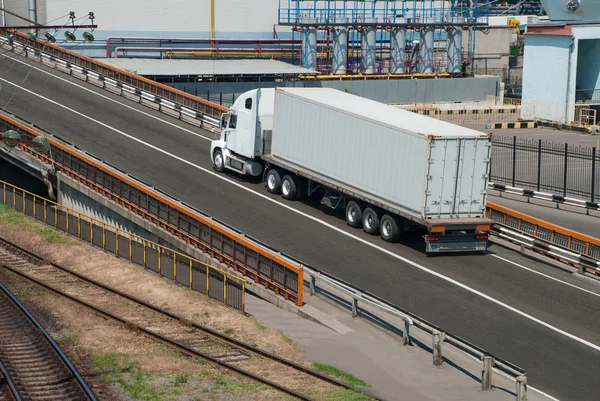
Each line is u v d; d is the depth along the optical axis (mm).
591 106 84938
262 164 45156
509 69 104812
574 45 79500
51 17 84875
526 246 36344
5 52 74500
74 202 44094
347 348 26469
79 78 69062
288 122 41656
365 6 98062
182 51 89875
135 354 25844
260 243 33656
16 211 45469
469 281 32375
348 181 38094
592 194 45625
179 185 44312
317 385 23172
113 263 37250
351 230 38188
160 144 52531
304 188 42250
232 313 30203
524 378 21641
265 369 24688
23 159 46688
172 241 37219
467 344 24766
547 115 81438
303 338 27578
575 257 34062
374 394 22672
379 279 32188
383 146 35875
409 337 26719
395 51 92312
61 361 24734
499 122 83438
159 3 88938
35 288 33500
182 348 26500
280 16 94438
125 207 40562
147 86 64625
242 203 41719
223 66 81375
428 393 22906
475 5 103562
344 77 87312
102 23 86938
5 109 57094
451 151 34031
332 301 30281
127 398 22016
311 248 35531
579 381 23953
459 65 93812
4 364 24219
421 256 35094
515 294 31219
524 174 55500
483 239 35312
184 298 32125
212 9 91312
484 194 35000
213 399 21969
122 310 30844
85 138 52125
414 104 86688
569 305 30297
